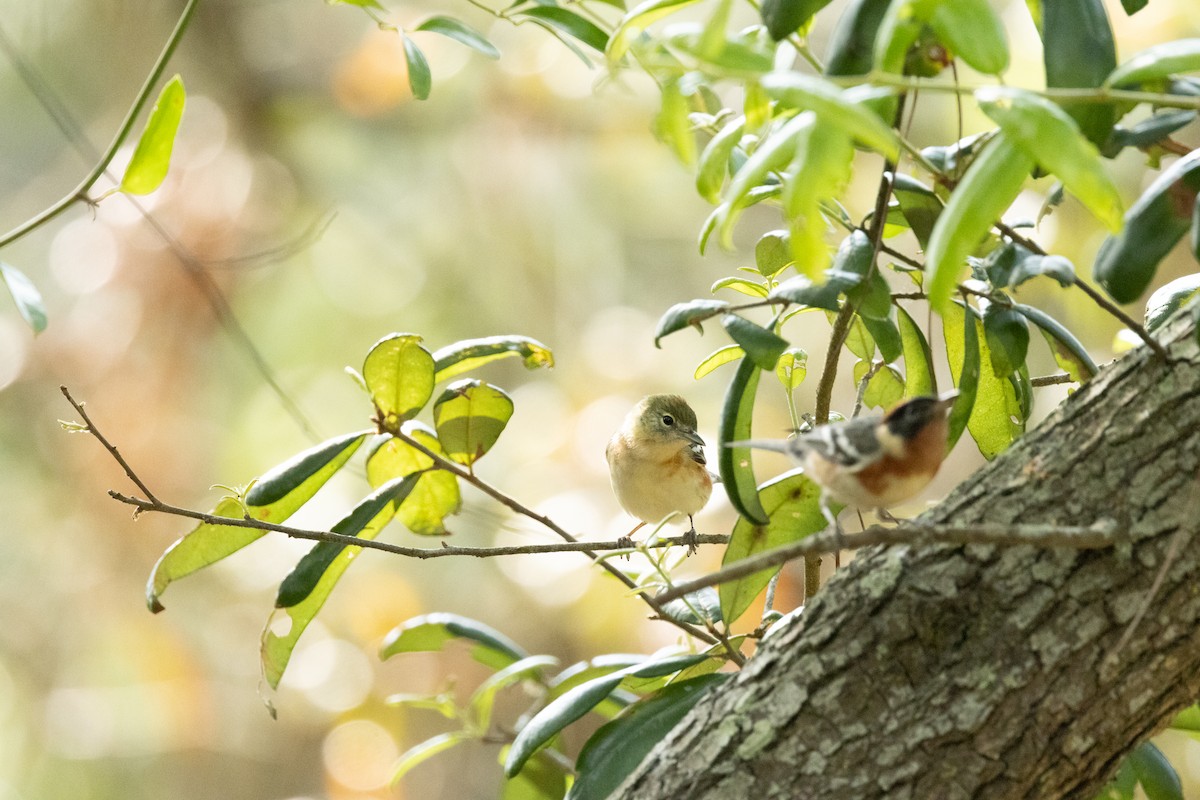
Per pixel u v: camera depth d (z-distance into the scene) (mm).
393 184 14445
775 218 15375
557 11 5727
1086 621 4371
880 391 6445
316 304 14297
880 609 4594
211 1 13883
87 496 12961
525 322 14648
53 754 13812
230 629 13961
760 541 5625
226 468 13508
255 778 13953
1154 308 5535
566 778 6770
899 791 4422
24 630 13609
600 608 12773
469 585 13883
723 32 3609
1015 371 5379
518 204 14234
